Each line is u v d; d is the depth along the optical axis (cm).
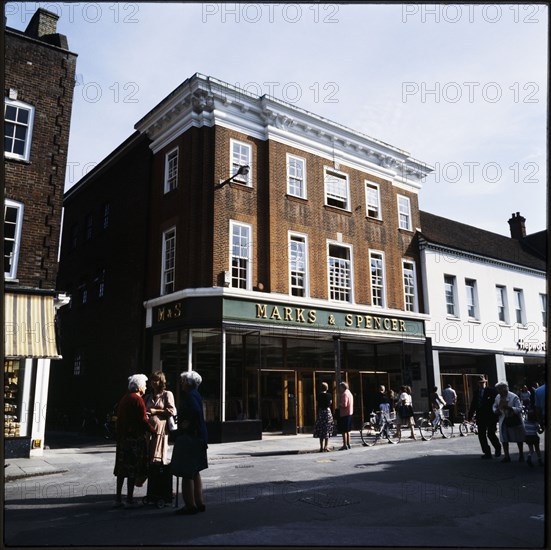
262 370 1734
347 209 2053
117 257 2028
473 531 535
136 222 1938
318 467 968
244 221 1722
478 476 855
